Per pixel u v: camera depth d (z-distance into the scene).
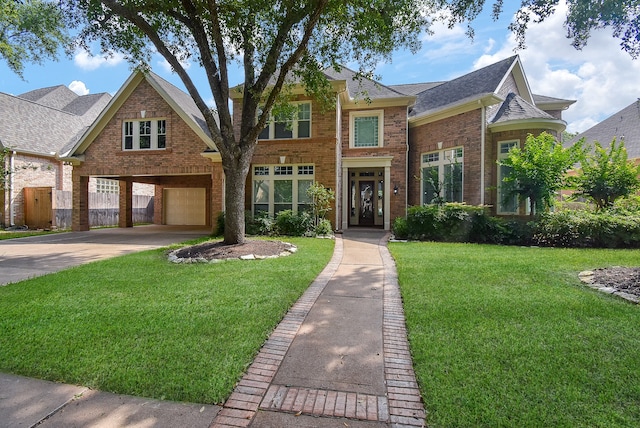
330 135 13.90
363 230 15.66
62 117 22.77
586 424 2.28
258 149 14.48
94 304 4.69
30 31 14.87
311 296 5.25
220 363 3.11
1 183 16.03
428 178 16.06
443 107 15.56
